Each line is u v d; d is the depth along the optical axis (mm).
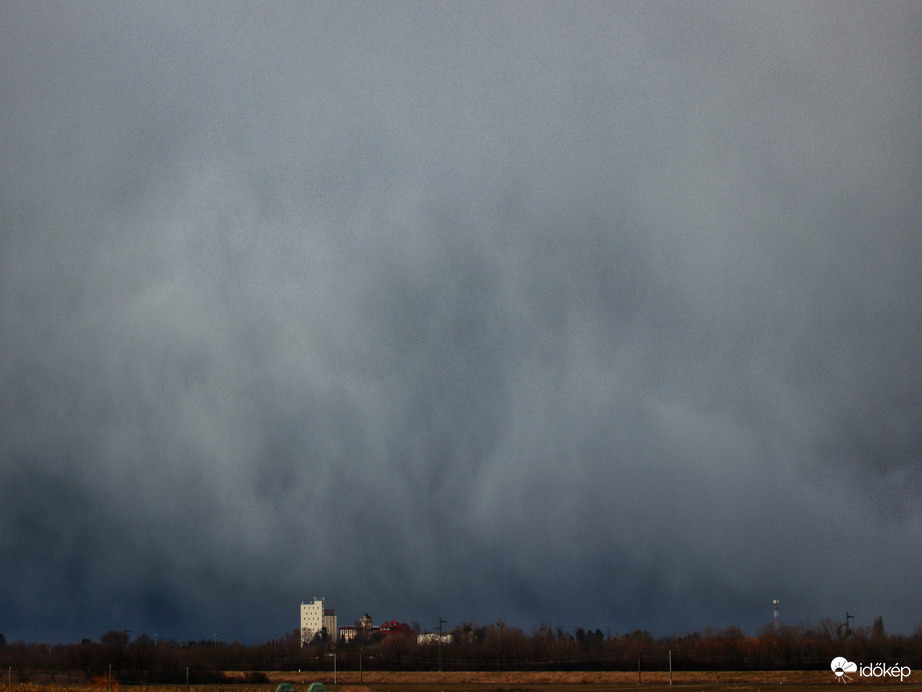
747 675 198000
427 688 183125
